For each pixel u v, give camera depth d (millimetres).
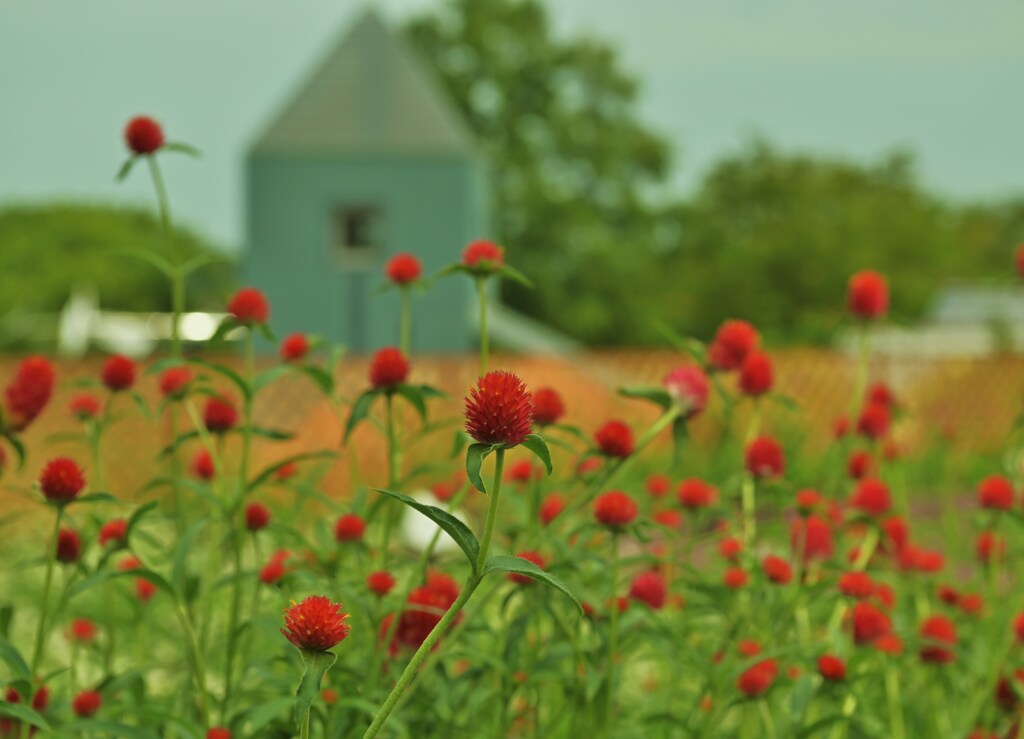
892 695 2852
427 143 23375
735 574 2693
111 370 2777
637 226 44750
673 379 2527
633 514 2299
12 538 8344
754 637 3064
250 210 23281
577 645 2303
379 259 23422
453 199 23391
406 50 24281
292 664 2320
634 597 2559
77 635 3148
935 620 2926
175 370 2848
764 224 51906
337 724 2129
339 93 23719
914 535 4867
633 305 42125
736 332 2863
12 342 45938
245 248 23312
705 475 10062
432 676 2268
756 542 3178
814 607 3332
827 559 2893
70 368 11391
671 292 45500
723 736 2852
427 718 2322
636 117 45219
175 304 2822
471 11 42594
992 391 15547
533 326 38344
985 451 13836
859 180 54469
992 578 3055
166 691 3211
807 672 2762
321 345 2816
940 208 54656
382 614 2236
